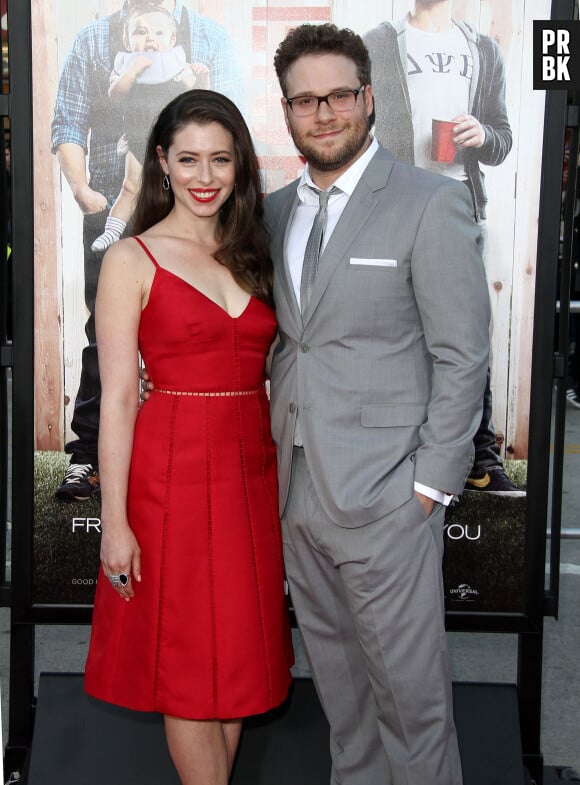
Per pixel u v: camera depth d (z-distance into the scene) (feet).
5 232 7.06
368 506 5.73
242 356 5.96
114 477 5.81
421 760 5.91
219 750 6.24
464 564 7.22
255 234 6.14
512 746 7.04
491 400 7.08
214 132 5.85
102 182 6.93
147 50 6.81
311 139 5.84
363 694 6.62
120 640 6.07
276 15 6.77
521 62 6.74
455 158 6.85
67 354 7.10
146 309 5.82
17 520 7.18
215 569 5.89
